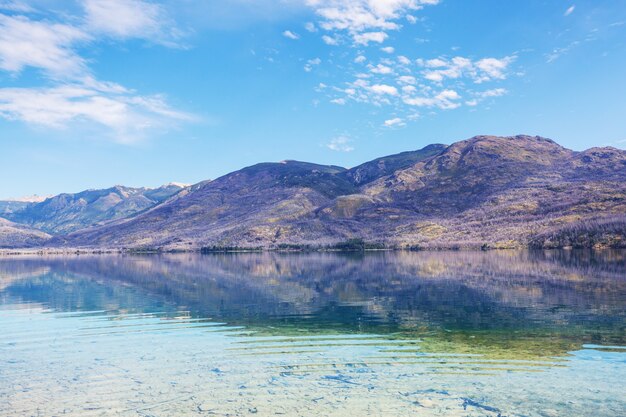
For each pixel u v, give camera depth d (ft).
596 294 137.28
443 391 55.93
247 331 95.45
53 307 137.08
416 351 75.51
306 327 98.73
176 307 132.98
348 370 65.46
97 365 70.64
